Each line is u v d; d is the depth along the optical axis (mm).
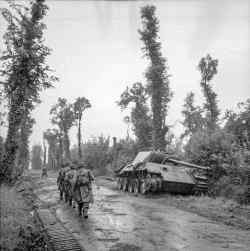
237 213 11898
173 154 21531
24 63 17594
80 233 7980
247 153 16438
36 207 10195
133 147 38594
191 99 47406
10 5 18344
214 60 36188
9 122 15508
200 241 7594
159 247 6914
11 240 5551
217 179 18875
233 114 22188
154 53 28688
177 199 15727
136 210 12195
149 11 28922
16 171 14812
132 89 43281
